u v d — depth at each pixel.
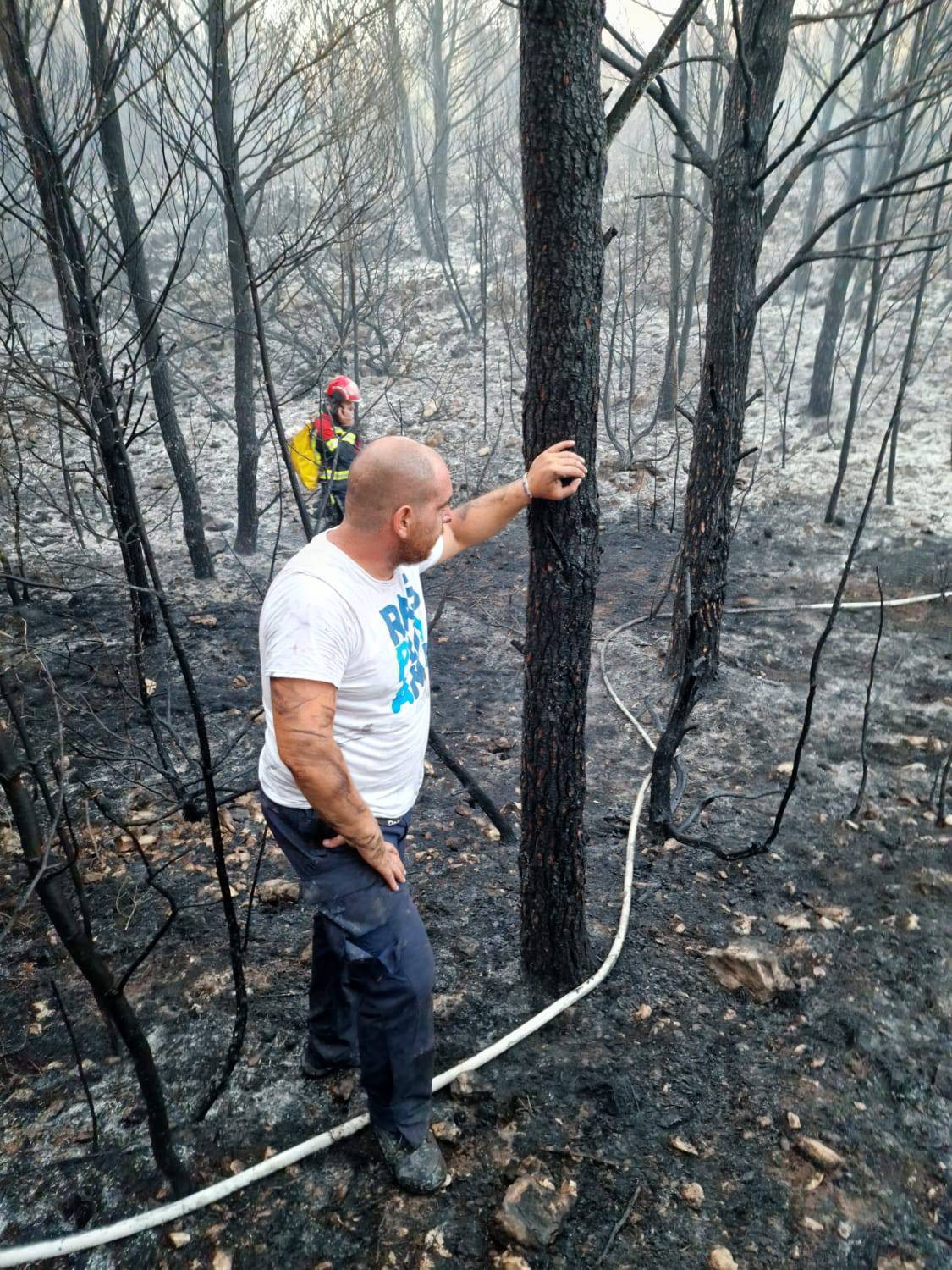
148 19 3.42
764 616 5.86
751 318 4.18
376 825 1.87
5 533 5.97
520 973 2.83
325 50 4.60
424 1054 2.06
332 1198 2.15
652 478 8.49
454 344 11.55
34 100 3.11
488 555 7.07
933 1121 2.36
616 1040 2.60
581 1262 2.00
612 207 13.52
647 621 5.79
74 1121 2.35
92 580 6.17
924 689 4.84
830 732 4.41
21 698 1.85
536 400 2.17
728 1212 2.12
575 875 2.60
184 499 6.20
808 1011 2.71
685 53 8.63
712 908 3.17
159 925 3.04
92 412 3.36
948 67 3.65
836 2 8.48
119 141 4.66
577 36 1.82
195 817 3.50
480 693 4.91
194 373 10.66
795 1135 2.30
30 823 1.61
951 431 8.68
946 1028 2.66
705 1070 2.50
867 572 6.49
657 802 3.18
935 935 3.03
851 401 6.91
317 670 1.73
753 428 9.53
